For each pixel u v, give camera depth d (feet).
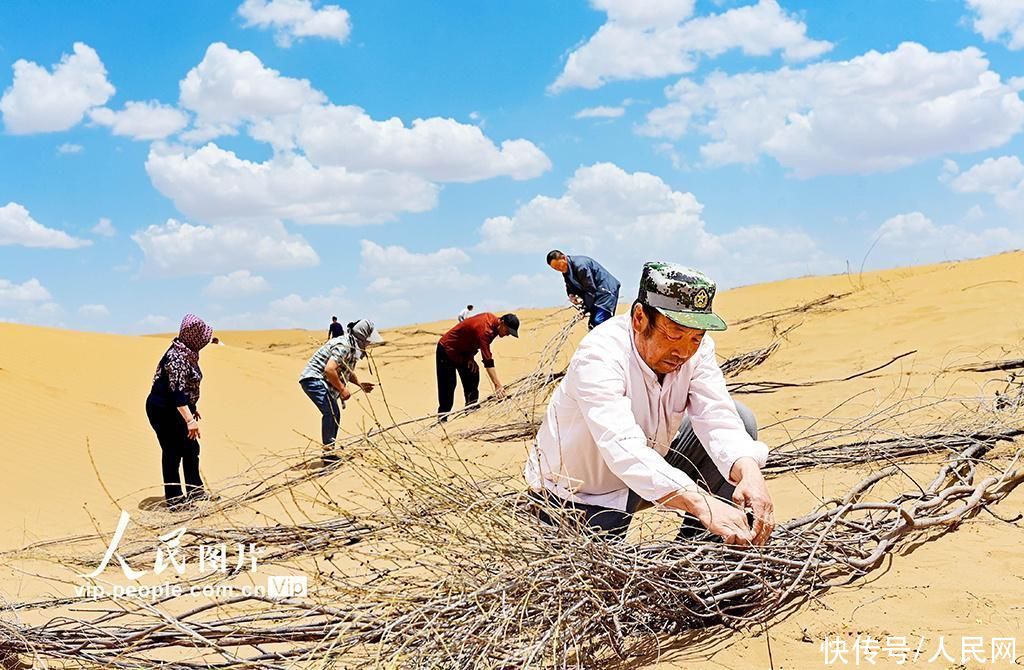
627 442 11.46
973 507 16.30
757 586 12.42
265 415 46.80
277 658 11.35
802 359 37.91
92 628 12.05
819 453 20.53
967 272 51.60
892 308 46.03
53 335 51.13
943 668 10.62
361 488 20.90
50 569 17.81
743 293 84.43
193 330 26.94
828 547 13.76
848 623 11.93
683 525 13.44
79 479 29.50
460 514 11.32
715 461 12.29
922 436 20.57
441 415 19.35
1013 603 12.23
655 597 11.68
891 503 15.12
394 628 10.71
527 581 10.76
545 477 12.53
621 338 12.15
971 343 34.27
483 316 34.73
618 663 11.37
